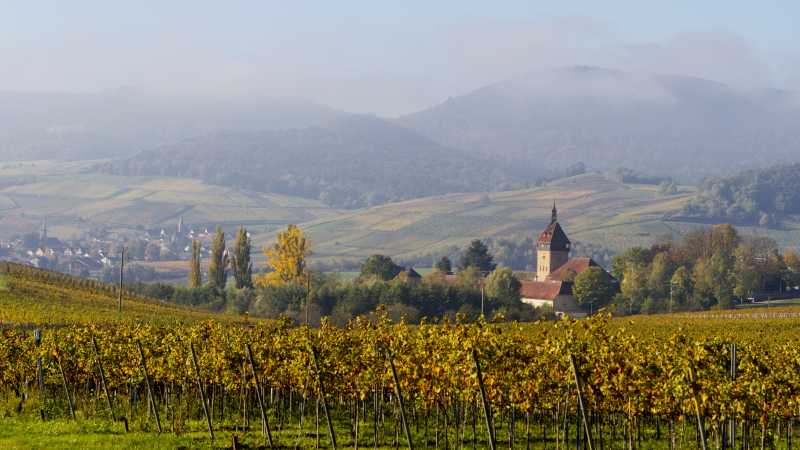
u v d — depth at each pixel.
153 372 74.31
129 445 58.56
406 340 62.34
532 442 66.38
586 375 55.22
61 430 64.44
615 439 67.88
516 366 57.19
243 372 69.94
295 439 63.94
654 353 57.03
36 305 148.75
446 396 62.34
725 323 160.25
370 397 75.88
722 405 53.12
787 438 63.25
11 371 79.19
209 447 58.97
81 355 77.56
